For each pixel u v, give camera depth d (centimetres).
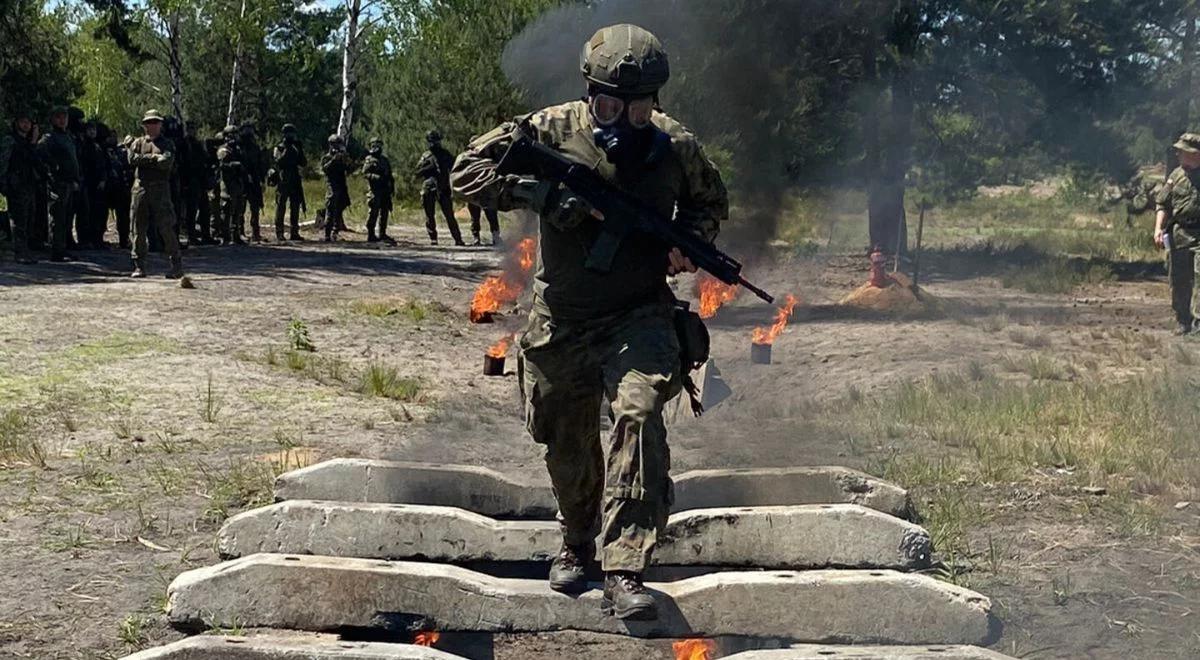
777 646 474
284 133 2698
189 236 2378
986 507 694
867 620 442
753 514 511
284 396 980
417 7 3878
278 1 4594
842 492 607
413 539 506
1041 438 855
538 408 440
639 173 424
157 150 1664
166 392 970
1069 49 2166
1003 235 3048
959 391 1020
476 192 421
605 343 428
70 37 5184
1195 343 1346
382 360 1195
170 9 3928
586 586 444
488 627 437
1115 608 534
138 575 556
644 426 407
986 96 2234
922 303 1670
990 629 443
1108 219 4028
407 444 831
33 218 1998
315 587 443
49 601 521
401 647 407
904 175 2252
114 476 723
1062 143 2256
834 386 1091
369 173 2728
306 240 2764
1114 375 1138
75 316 1298
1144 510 682
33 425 844
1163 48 2402
